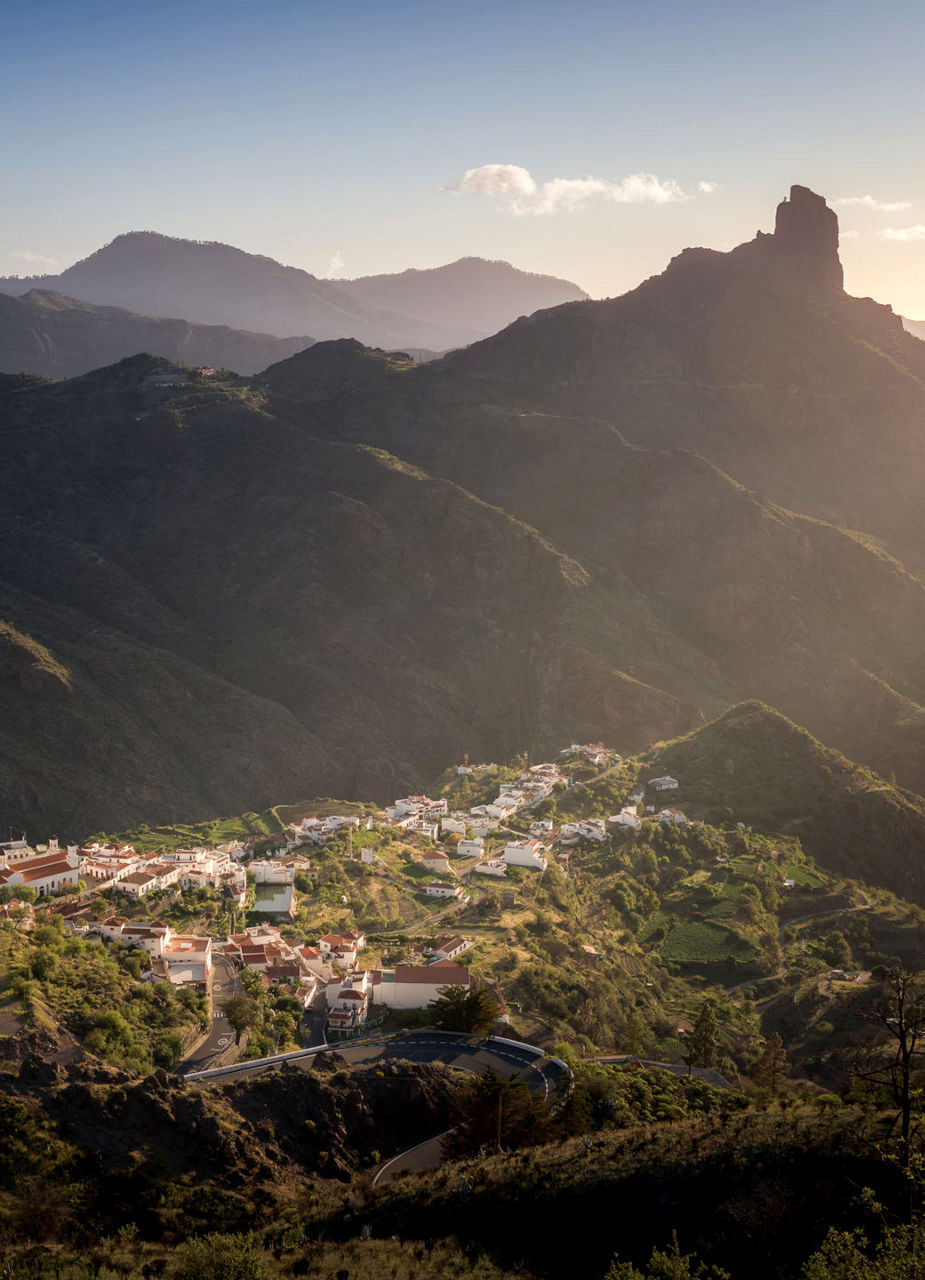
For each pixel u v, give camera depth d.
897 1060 66.56
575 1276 58.38
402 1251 60.09
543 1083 93.50
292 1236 63.22
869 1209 57.06
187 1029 102.00
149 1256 59.56
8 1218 61.38
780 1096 94.88
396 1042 102.62
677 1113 87.75
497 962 133.75
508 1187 66.12
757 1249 57.34
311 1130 79.00
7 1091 72.50
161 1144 72.00
